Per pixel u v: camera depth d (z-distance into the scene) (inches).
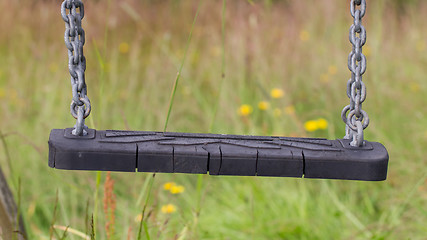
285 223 87.1
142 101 119.3
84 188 90.7
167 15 169.6
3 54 144.9
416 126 106.4
